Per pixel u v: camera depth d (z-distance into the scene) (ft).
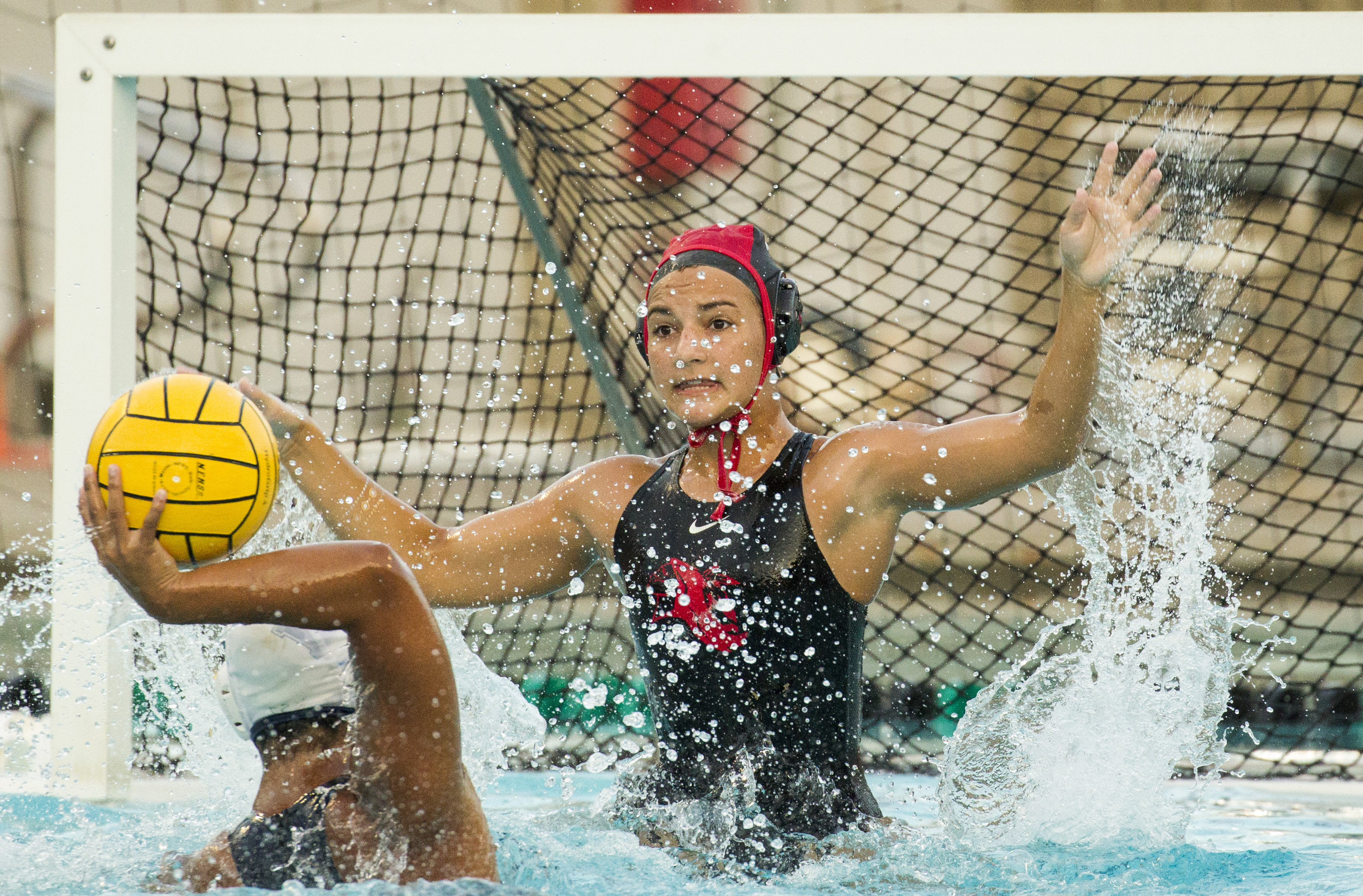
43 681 49.70
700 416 26.05
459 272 48.98
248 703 19.79
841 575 26.50
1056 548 80.64
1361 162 75.82
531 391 92.99
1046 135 49.78
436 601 28.68
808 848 25.08
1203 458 32.35
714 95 52.47
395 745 17.80
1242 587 63.16
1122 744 29.55
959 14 40.14
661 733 27.55
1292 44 39.65
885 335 83.66
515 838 24.85
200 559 17.85
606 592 57.16
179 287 46.32
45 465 91.40
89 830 26.27
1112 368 27.58
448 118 89.30
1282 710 60.49
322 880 18.90
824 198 89.76
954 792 28.45
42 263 92.07
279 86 86.02
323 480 28.48
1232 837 31.71
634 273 54.49
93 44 39.37
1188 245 50.47
